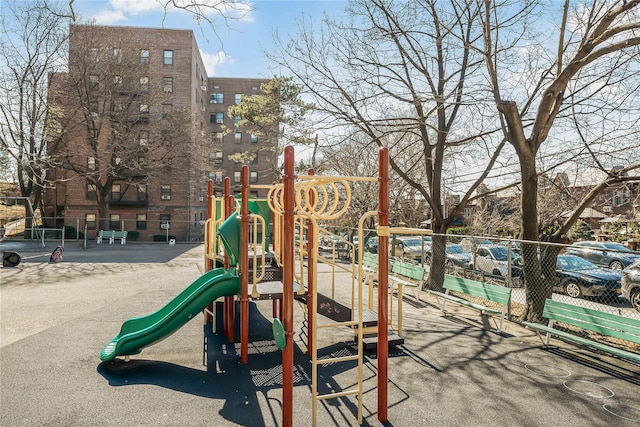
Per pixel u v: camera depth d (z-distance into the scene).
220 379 5.22
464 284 8.70
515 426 4.06
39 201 32.84
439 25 11.09
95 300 9.90
